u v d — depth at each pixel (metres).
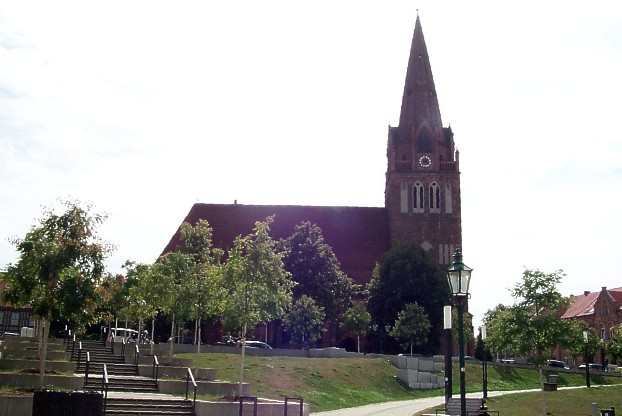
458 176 109.00
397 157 110.19
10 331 85.44
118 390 36.84
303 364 62.53
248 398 36.00
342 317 95.69
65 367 41.47
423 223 107.94
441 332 96.12
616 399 58.09
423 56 114.75
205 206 118.00
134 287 61.38
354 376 63.66
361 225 116.12
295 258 94.50
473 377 77.56
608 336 125.31
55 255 35.03
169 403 32.78
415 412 46.53
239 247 45.81
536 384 78.69
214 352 69.00
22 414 29.02
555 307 49.31
